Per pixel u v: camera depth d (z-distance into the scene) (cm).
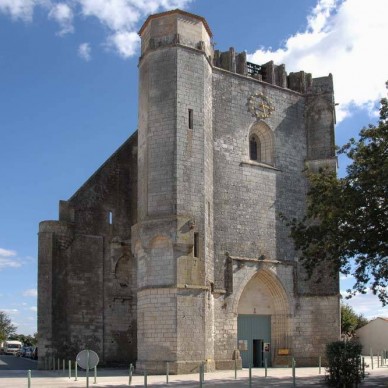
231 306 3891
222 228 3959
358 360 2586
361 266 3019
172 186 3594
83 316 4038
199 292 3522
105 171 4331
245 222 4072
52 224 4028
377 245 2867
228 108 4169
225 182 4038
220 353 3781
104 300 4131
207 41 4031
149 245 3578
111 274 4194
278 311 4184
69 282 4031
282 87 4494
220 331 3812
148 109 3775
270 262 4125
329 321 4197
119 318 4162
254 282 4169
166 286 3469
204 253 3616
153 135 3712
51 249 3988
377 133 2956
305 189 4431
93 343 4034
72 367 3925
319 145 4491
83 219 4172
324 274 4256
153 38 3862
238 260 3978
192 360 3422
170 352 3388
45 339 3875
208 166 3856
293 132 4478
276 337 4162
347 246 2920
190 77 3794
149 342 3459
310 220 4347
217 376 3247
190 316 3462
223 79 4184
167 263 3506
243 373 3491
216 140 4053
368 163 2897
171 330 3412
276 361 4094
